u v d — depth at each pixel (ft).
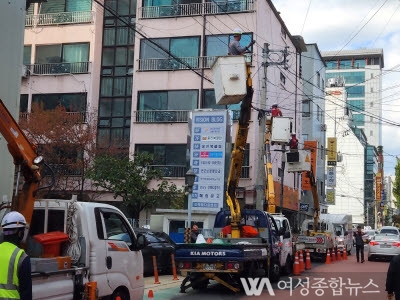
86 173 89.04
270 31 112.88
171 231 79.56
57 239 24.63
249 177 99.76
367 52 399.24
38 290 21.39
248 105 48.83
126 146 103.60
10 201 28.60
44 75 112.47
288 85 127.95
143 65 107.65
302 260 68.64
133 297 29.01
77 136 93.61
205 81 103.86
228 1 105.29
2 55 29.66
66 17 114.11
